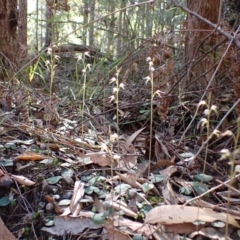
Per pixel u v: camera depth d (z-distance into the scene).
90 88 2.80
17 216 1.37
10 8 3.37
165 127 2.22
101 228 1.24
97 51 3.65
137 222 1.25
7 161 1.59
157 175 1.52
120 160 1.66
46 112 2.28
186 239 1.17
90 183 1.47
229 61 2.12
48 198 1.37
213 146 1.94
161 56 2.33
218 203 1.39
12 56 3.38
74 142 1.88
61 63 3.87
